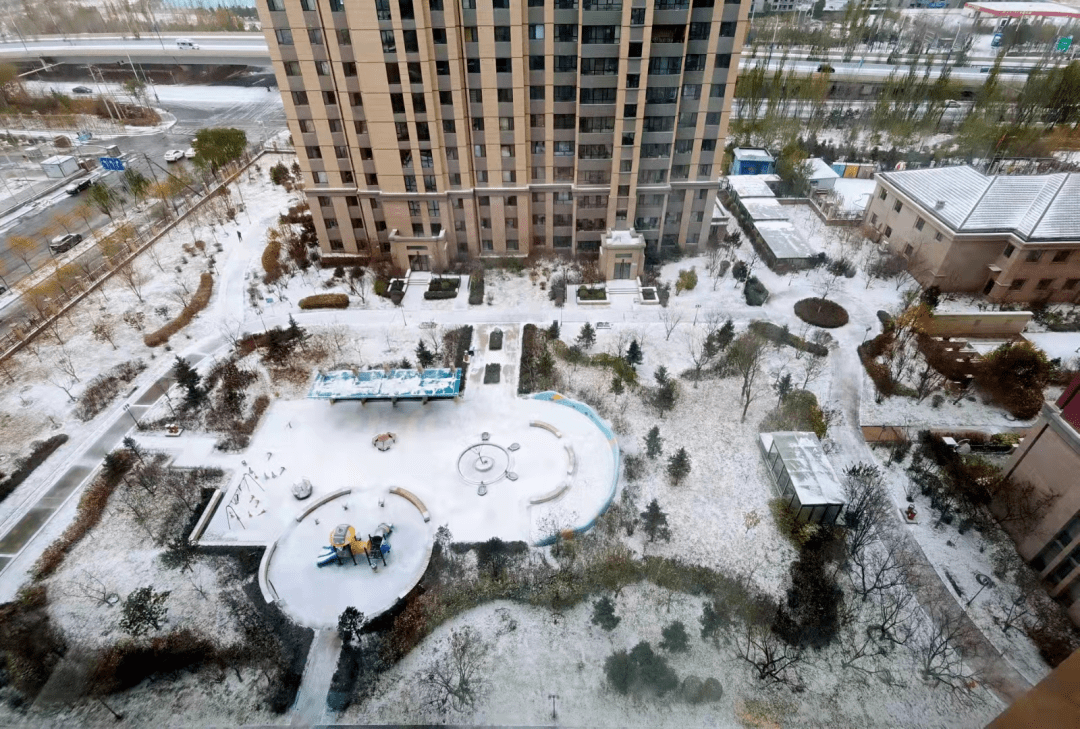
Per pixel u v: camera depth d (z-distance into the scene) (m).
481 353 60.78
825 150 101.31
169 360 60.25
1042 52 161.25
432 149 64.62
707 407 53.84
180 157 107.19
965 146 97.81
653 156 66.75
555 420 53.06
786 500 44.59
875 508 43.44
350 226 73.31
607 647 36.81
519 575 40.44
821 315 63.88
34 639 37.41
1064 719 9.88
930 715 33.44
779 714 33.66
